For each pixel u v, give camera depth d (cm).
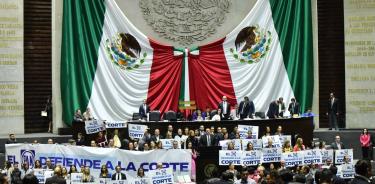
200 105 2614
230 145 1936
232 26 2680
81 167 1741
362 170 831
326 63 2683
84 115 2344
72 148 1825
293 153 1862
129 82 2580
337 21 2684
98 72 2555
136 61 2597
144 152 1788
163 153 1784
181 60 2622
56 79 2541
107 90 2556
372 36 2591
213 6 2669
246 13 2689
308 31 2645
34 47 2555
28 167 1792
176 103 2611
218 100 2617
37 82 2552
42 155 1845
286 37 2653
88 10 2556
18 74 2481
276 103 2419
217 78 2623
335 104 2544
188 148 1930
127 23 2597
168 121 2227
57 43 2547
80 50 2539
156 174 1592
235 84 2625
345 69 2612
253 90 2633
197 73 2620
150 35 2638
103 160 1805
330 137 2478
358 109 2598
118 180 1569
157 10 2642
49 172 1659
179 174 1783
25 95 2528
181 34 2645
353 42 2606
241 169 1684
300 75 2642
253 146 2011
